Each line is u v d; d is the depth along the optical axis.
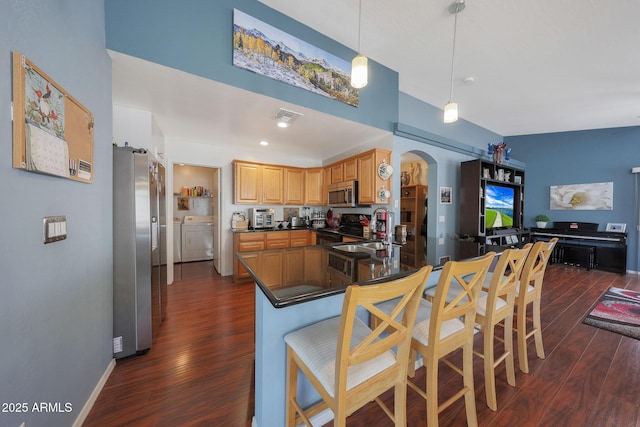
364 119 3.09
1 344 0.81
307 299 1.08
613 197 4.93
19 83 0.88
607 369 1.80
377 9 2.27
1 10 0.81
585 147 5.25
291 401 1.17
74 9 1.28
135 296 1.88
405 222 5.87
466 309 1.31
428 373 1.20
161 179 2.50
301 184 4.70
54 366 1.09
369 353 0.91
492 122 5.04
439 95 3.91
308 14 2.39
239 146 4.18
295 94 2.50
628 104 4.00
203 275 4.18
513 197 5.08
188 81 2.03
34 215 0.97
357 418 1.38
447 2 2.14
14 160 0.86
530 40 2.57
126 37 1.71
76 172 1.26
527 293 1.86
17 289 0.88
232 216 4.23
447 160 4.34
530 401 1.51
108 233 1.70
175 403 1.45
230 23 2.12
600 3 2.07
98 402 1.46
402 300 0.99
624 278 4.20
